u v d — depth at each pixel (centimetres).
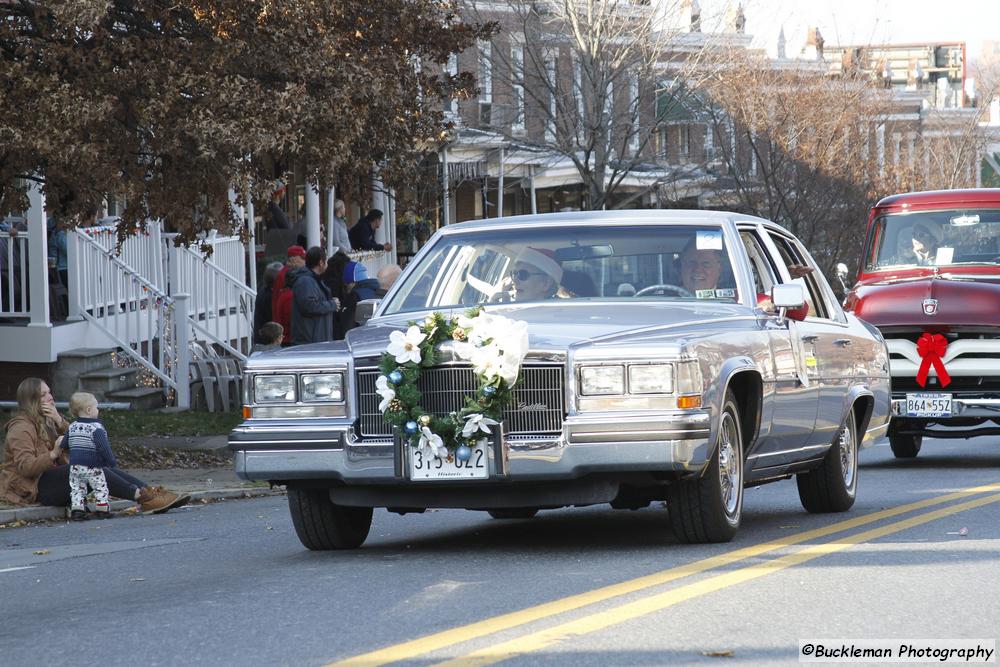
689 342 903
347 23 1898
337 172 1847
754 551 911
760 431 1015
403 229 3847
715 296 1024
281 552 1026
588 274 1039
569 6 3331
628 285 1033
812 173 3988
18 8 1705
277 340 2088
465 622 698
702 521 942
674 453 879
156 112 1658
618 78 3450
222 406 2369
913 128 5706
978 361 1642
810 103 4050
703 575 819
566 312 985
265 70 1758
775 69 4112
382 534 1132
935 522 1077
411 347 902
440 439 890
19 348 2341
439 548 1000
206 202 1839
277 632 689
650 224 1064
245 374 946
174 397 2402
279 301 2283
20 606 832
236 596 800
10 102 1614
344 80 1764
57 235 2484
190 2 1717
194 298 2580
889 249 1814
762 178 3984
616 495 916
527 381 895
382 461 911
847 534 1009
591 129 3325
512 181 4319
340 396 927
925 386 1667
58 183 1766
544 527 1135
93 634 706
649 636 658
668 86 3522
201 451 1986
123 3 1748
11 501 1430
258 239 3250
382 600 766
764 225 1134
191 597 809
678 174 3822
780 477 1112
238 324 2580
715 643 644
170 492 1479
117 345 2444
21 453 1436
